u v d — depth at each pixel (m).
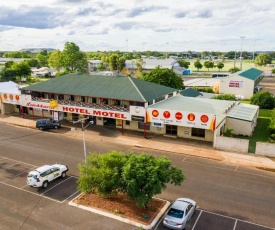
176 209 20.95
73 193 26.19
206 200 24.80
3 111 58.44
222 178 29.27
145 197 20.73
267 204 24.16
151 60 161.75
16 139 42.66
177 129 43.34
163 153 36.84
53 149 38.31
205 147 38.84
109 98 44.59
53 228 20.78
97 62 179.00
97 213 22.53
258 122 53.19
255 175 30.06
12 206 23.98
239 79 82.19
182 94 58.69
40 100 51.88
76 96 50.34
